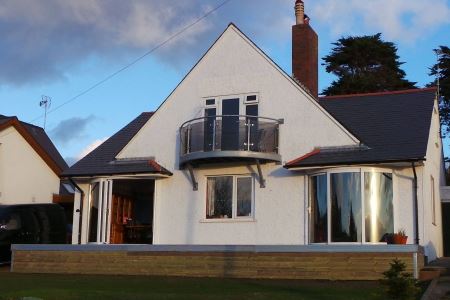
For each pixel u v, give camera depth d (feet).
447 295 46.91
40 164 110.63
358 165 66.64
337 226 66.64
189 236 75.10
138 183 81.25
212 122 72.28
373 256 55.88
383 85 168.86
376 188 66.54
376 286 51.37
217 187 75.31
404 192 66.64
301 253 58.44
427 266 60.90
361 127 71.97
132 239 81.00
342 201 66.85
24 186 106.63
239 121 71.41
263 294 45.91
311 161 68.49
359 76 168.25
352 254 56.65
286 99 73.36
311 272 57.77
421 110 72.54
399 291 39.22
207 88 77.41
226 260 61.11
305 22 82.12
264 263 59.57
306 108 72.23
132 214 84.64
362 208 65.87
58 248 68.80
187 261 62.69
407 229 65.77
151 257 64.34
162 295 45.50
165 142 78.48
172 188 77.10
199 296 44.88
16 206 81.30
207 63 78.13
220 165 74.95
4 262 77.30
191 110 77.82
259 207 72.33
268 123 72.69
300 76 80.69
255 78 75.20
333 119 70.59
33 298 44.11
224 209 74.33
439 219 82.64
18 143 106.11
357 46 175.32
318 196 69.15
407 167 67.10
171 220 76.38
